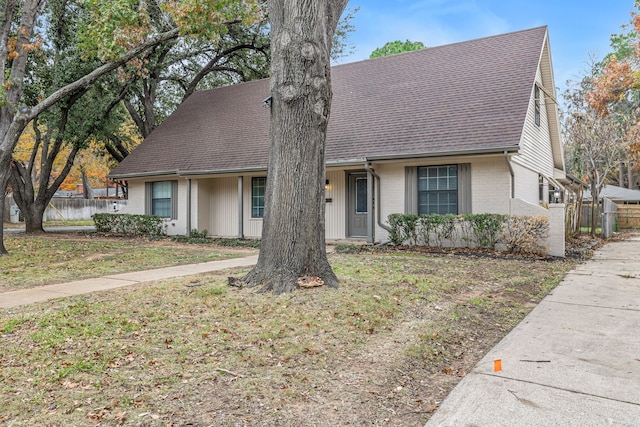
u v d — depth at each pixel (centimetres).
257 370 323
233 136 1522
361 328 418
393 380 316
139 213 1670
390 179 1192
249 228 1471
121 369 322
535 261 903
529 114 1227
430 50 1471
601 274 777
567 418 257
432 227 1090
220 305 480
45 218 3147
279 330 403
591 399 283
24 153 2823
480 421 256
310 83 557
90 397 279
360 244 1170
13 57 1109
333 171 1312
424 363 352
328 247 1134
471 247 1059
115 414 258
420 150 1063
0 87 989
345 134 1259
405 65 1462
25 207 1759
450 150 1022
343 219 1299
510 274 743
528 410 269
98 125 1788
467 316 485
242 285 561
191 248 1180
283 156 561
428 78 1347
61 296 572
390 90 1373
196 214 1498
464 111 1142
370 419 261
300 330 406
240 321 429
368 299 503
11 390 288
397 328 430
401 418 263
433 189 1140
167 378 307
